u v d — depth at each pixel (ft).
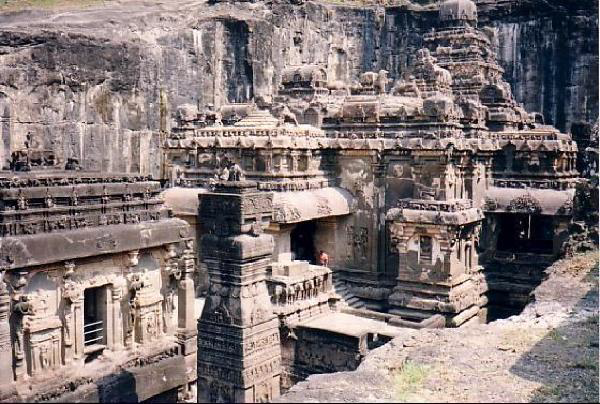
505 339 58.49
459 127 107.55
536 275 108.17
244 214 55.21
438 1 183.01
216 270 56.54
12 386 61.52
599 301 68.18
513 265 110.11
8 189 63.77
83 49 121.90
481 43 142.41
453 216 93.91
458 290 97.04
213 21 145.07
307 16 164.45
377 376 49.06
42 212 66.23
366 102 110.52
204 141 106.52
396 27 181.06
